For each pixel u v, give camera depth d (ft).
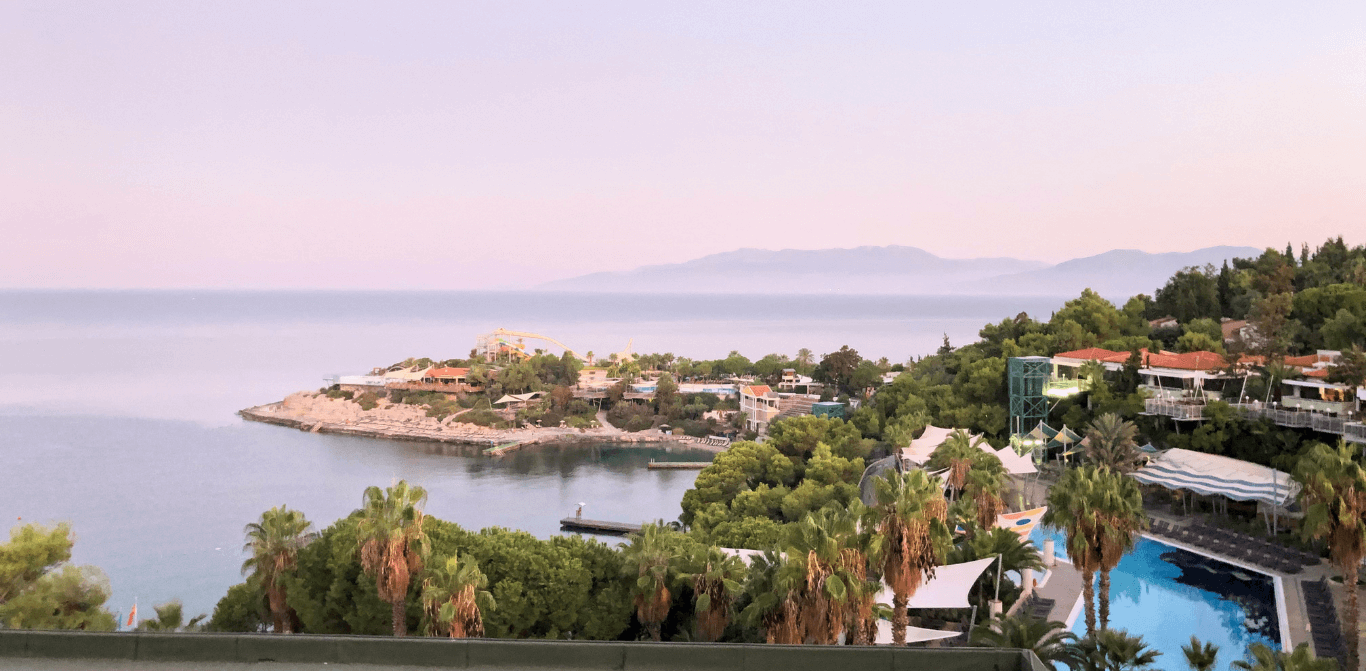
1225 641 186.91
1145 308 558.97
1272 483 247.91
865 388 638.94
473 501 470.39
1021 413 367.04
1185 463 281.54
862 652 45.21
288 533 167.02
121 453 627.05
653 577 164.66
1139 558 246.06
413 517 145.59
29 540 175.73
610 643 45.65
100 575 175.73
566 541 175.63
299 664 46.06
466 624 131.85
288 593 163.73
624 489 495.41
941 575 180.24
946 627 185.78
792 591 122.83
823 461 330.34
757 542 212.84
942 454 232.94
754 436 599.57
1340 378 288.92
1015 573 228.02
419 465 572.92
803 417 408.67
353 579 164.25
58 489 519.19
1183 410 312.29
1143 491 302.04
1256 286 496.23
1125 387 374.43
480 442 636.07
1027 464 297.33
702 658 45.55
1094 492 156.46
